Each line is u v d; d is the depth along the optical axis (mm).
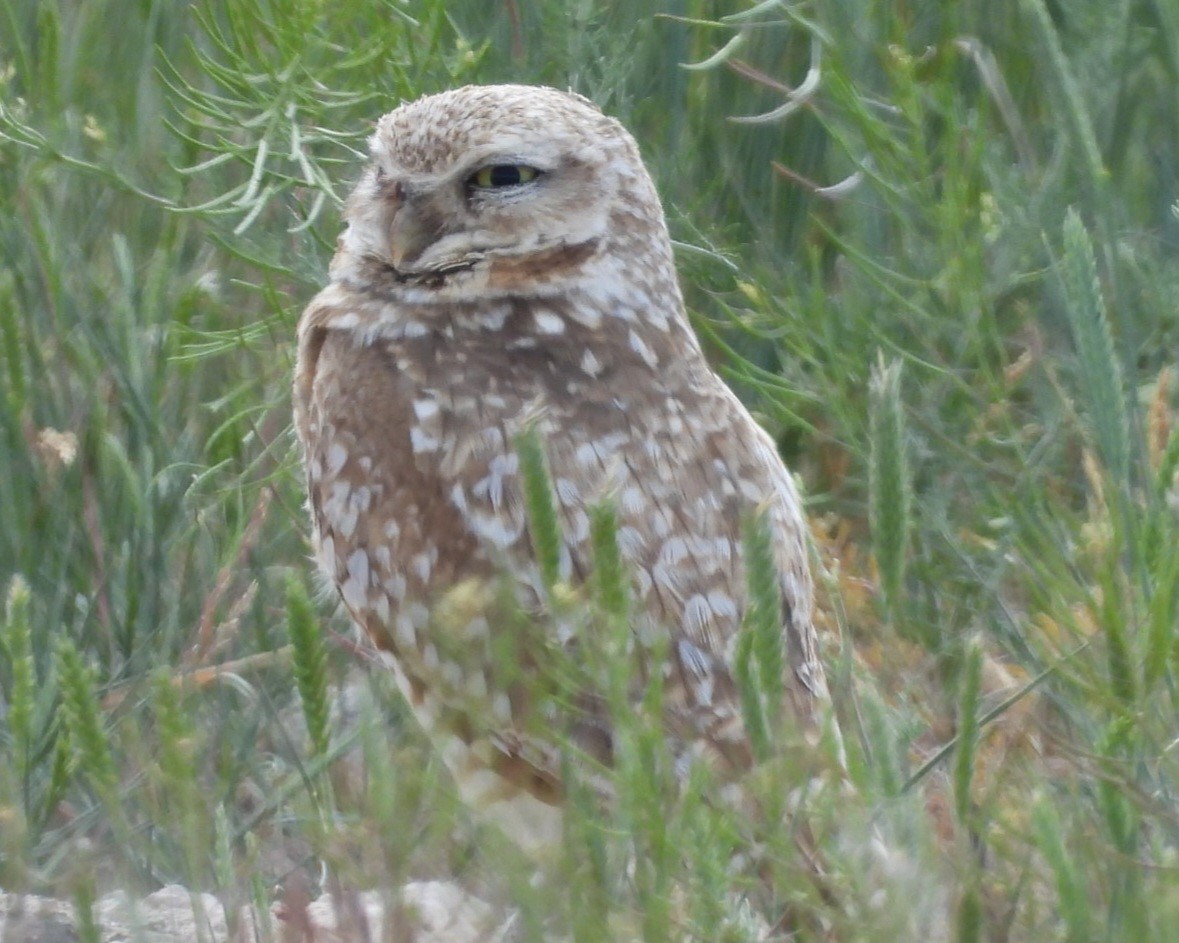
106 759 4785
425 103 7180
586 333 6871
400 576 6605
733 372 8461
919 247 8961
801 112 9648
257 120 8680
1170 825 5223
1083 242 5629
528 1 9570
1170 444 5648
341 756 6926
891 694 6184
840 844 4824
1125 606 5426
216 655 7988
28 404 8195
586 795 4676
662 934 4469
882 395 4887
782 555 6738
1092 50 9359
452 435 6609
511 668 4984
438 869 5363
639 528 6371
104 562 8070
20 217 8836
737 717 6242
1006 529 7570
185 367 9008
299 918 5328
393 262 7016
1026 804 5383
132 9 10031
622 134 7137
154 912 6152
